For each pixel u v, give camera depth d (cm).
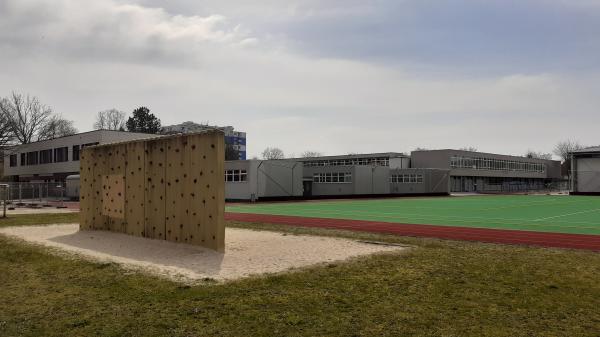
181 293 862
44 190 5672
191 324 689
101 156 1838
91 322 697
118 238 1622
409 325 686
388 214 3014
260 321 703
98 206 1853
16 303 798
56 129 9762
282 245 1480
